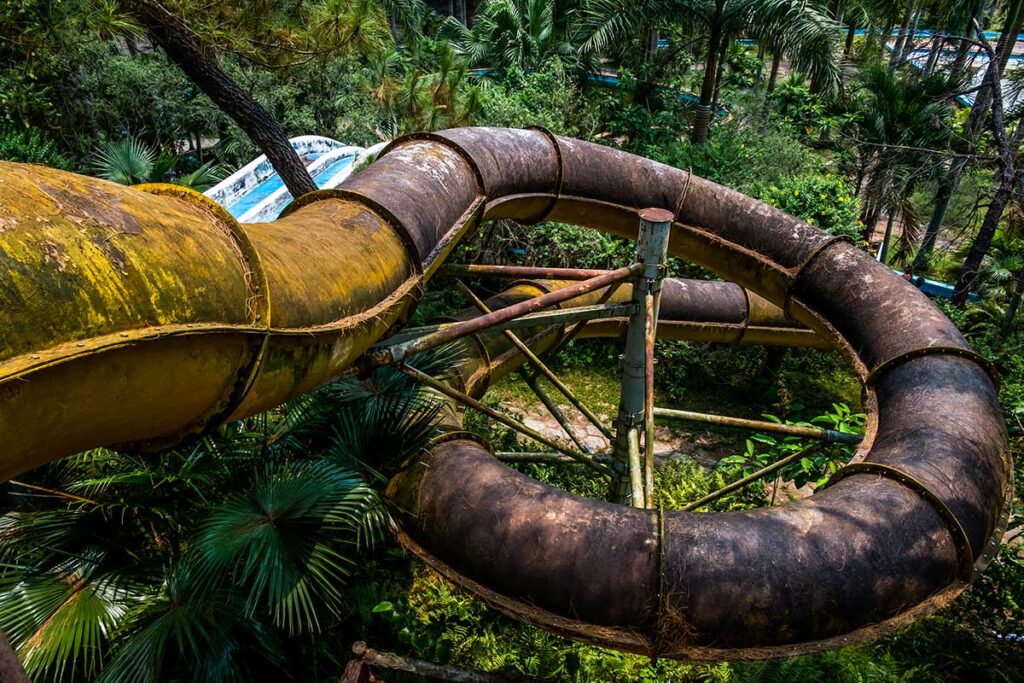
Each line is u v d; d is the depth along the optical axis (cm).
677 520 404
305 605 404
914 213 1653
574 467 897
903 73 1916
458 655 592
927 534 401
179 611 431
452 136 575
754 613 376
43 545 448
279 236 354
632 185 673
